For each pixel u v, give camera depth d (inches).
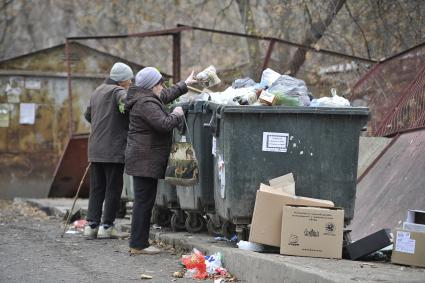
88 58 1571.1
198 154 733.3
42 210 1274.6
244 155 636.7
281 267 521.7
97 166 847.1
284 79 673.6
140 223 705.0
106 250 743.1
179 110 683.4
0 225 1019.9
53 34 2399.1
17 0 2407.7
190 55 2025.1
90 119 854.5
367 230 752.3
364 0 1386.6
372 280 470.6
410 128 860.6
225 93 713.6
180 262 658.8
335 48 1409.9
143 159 682.2
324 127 640.4
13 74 1584.6
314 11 1408.7
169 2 2177.7
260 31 1512.1
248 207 637.9
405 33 1321.4
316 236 584.1
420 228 563.5
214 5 2042.3
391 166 824.3
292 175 636.1
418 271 520.4
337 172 641.0
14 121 1594.5
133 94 683.4
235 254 588.7
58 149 1605.6
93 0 2290.8
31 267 640.4
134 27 2224.4
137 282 570.6
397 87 1029.2
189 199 760.3
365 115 637.9
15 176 1600.6
